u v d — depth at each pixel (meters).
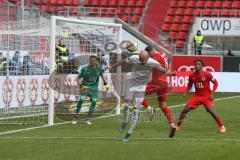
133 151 27.11
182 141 30.52
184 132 34.44
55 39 40.78
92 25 44.44
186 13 87.25
